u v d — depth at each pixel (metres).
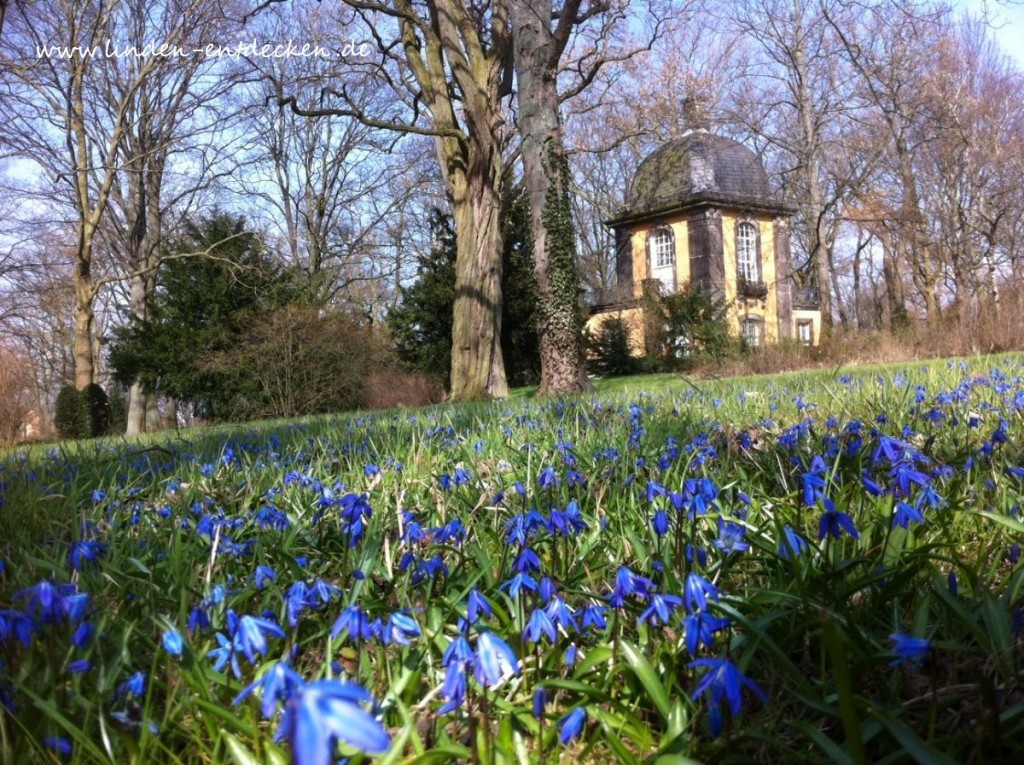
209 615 1.96
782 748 1.37
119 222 33.16
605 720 1.49
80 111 26.69
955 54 28.64
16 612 1.53
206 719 1.51
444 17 18.39
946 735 1.44
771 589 1.95
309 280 26.77
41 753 1.42
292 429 8.02
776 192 39.81
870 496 2.59
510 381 31.39
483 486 3.54
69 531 3.11
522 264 29.72
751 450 3.94
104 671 1.62
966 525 2.62
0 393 16.69
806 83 32.62
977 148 30.19
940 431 3.98
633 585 1.67
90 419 25.00
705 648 1.73
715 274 39.66
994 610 1.65
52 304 36.09
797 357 21.72
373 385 23.66
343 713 0.62
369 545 2.30
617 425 5.28
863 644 1.68
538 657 1.73
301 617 2.01
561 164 18.36
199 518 3.02
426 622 1.99
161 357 22.89
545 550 2.63
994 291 21.23
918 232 32.53
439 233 29.69
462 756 1.31
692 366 25.20
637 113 29.33
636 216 42.03
